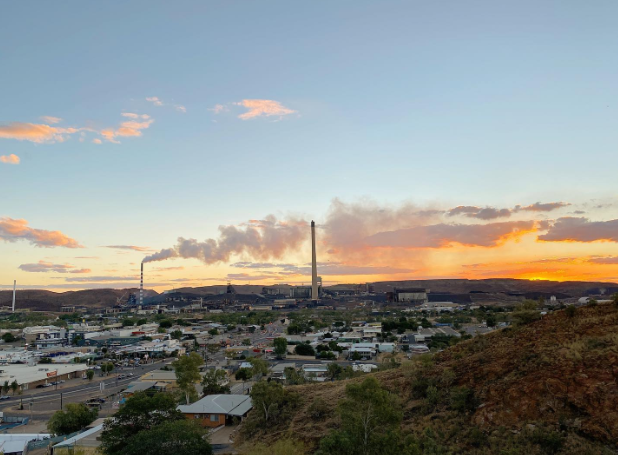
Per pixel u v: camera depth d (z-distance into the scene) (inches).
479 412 1813.5
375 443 1573.6
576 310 2202.3
